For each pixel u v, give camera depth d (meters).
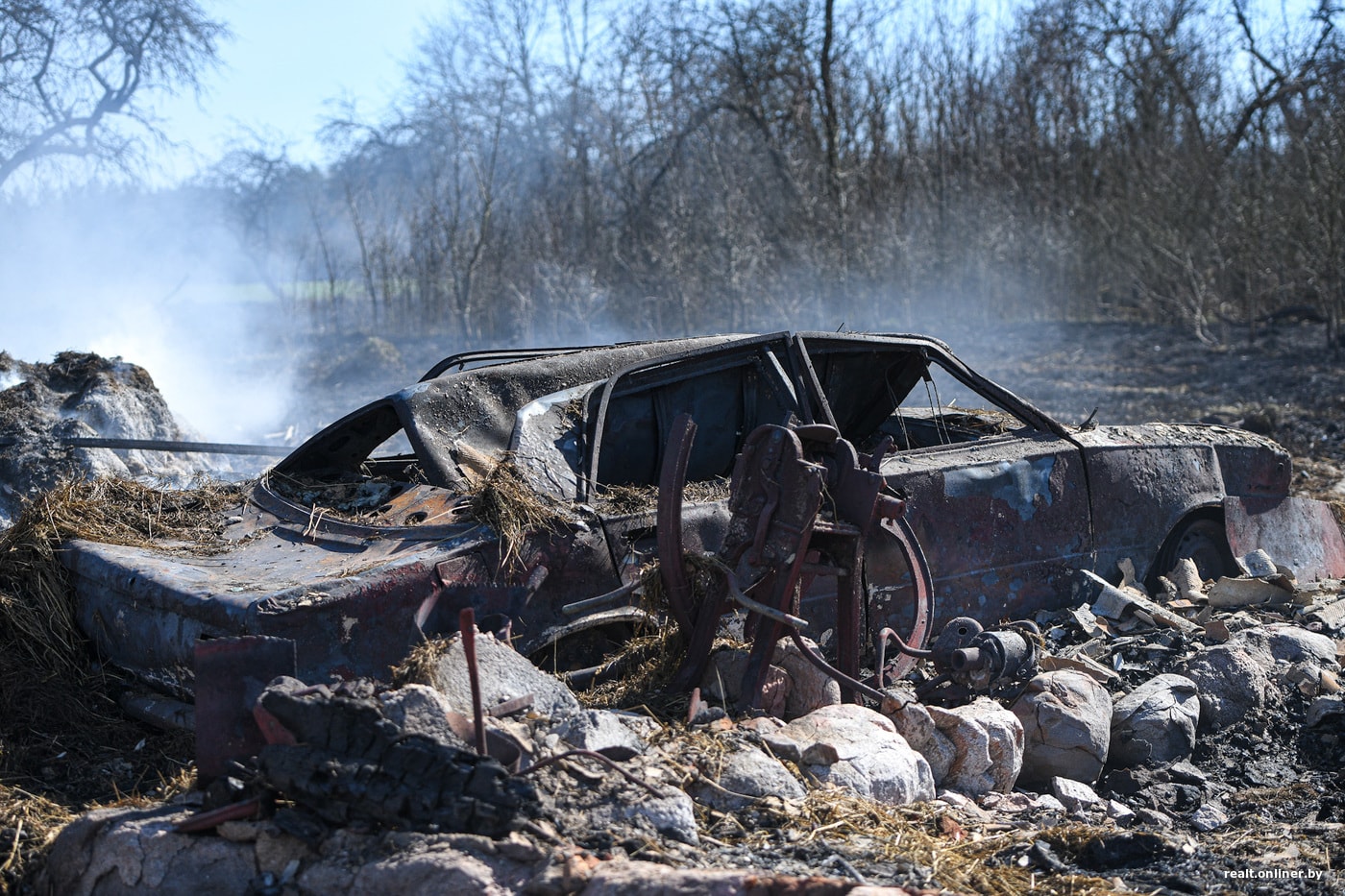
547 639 4.04
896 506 4.13
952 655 4.21
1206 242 17.58
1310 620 5.31
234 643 3.23
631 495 4.42
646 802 3.16
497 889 2.74
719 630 4.39
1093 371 14.70
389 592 3.75
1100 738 4.16
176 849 2.99
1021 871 3.27
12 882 3.19
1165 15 22.05
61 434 7.93
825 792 3.51
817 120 21.11
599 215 21.86
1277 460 6.18
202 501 4.91
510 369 4.89
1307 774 4.25
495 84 24.52
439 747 2.95
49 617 4.29
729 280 18.02
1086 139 21.48
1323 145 15.87
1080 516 5.37
